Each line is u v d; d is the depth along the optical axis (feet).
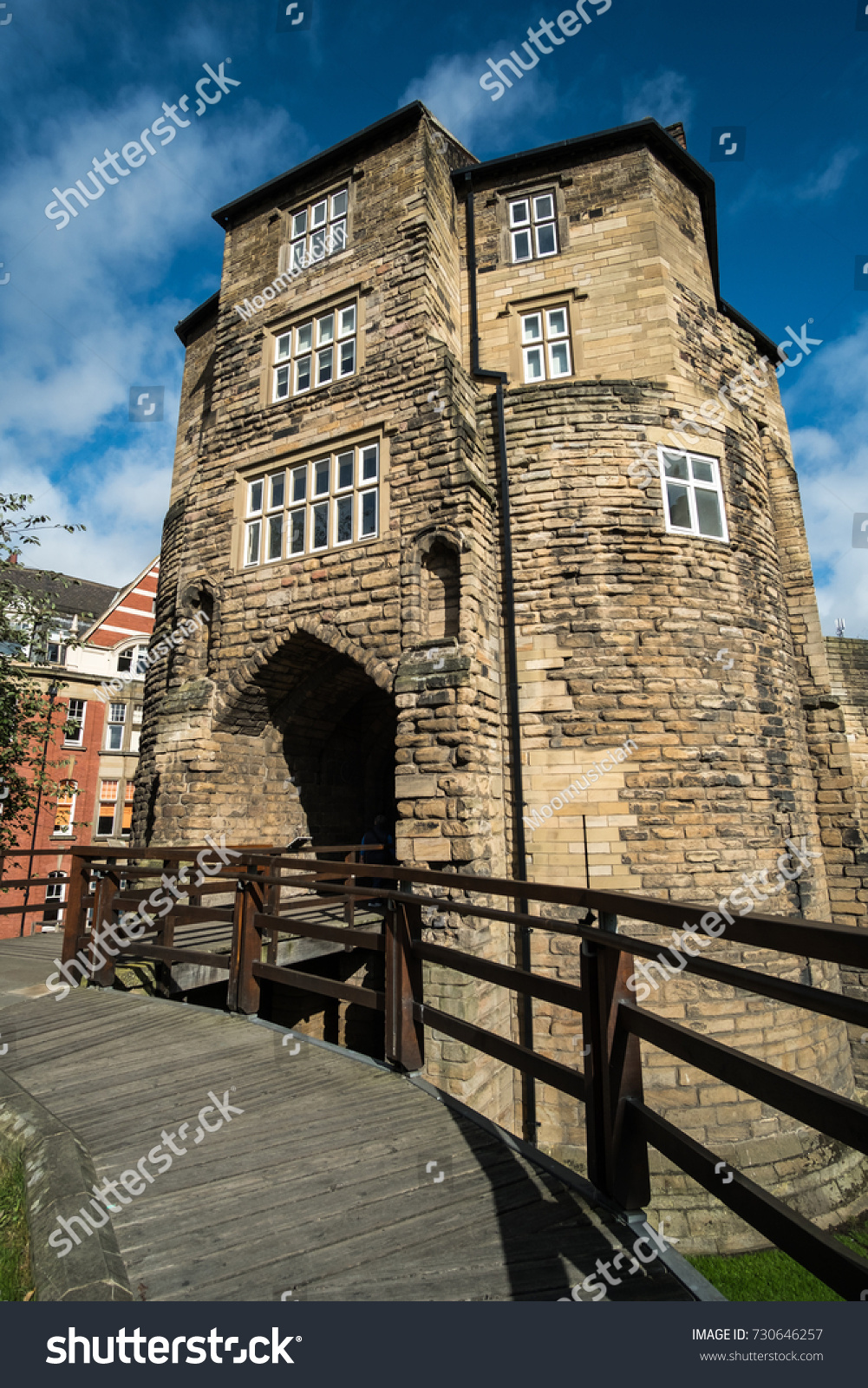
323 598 32.22
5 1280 8.15
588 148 36.47
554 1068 9.37
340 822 43.06
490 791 28.07
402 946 13.88
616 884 27.96
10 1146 11.10
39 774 27.61
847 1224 25.55
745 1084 5.91
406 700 27.66
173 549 45.65
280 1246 8.11
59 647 84.64
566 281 35.70
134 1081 13.52
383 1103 12.21
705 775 29.14
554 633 30.32
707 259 38.58
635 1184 8.07
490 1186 9.32
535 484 31.89
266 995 33.68
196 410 49.60
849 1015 4.72
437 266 34.47
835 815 36.55
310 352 36.60
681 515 32.22
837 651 42.93
